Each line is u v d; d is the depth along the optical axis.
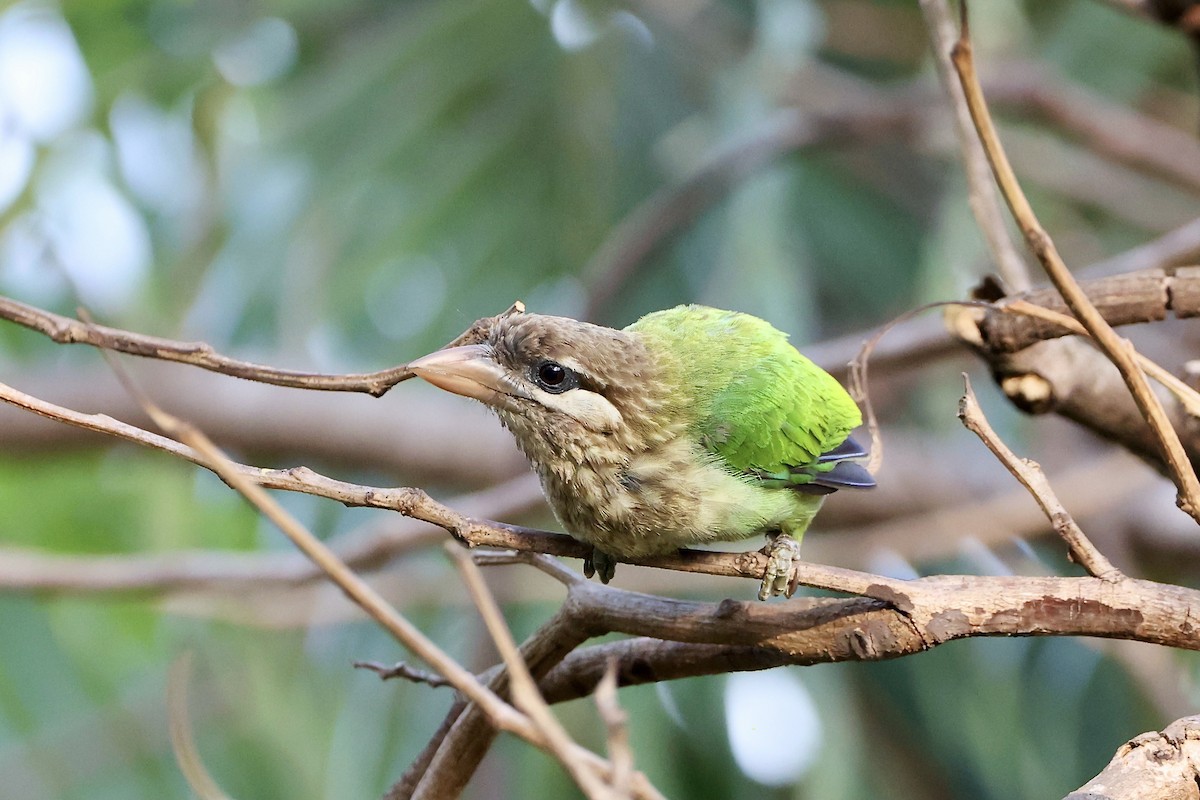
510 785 10.95
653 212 12.77
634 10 14.18
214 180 13.09
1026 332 6.68
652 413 6.60
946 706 11.96
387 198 13.43
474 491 14.24
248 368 5.19
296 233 13.18
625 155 13.98
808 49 14.68
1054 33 14.34
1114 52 13.77
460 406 14.43
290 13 14.32
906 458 13.45
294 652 12.41
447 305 13.52
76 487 13.66
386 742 11.52
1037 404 6.91
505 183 13.71
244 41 14.06
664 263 13.85
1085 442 13.80
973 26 12.91
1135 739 4.88
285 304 13.16
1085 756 12.42
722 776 11.31
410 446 14.01
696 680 11.49
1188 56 13.75
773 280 12.14
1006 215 12.13
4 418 12.88
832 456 7.06
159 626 13.43
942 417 13.60
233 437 13.56
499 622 3.67
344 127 13.59
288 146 13.55
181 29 13.56
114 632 13.39
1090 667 12.63
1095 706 12.59
